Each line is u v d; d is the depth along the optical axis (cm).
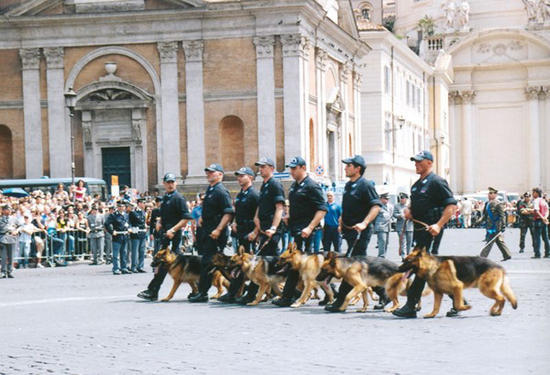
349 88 5716
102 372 1012
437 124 9031
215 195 1686
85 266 3044
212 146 4584
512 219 6284
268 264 1602
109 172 4712
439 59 9181
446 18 9981
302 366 998
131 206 2703
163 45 4591
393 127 7088
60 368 1048
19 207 2992
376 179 6675
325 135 5006
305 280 1565
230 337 1234
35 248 3012
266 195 1653
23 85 4675
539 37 9650
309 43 4694
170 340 1225
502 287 1368
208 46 4575
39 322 1469
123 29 4619
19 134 4691
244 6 4475
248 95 4544
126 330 1333
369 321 1360
